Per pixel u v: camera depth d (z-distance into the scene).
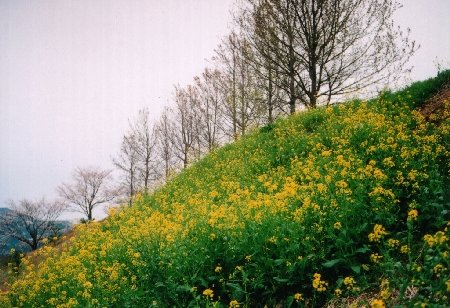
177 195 12.55
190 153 20.08
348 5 14.23
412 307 3.70
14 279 10.04
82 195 45.84
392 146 7.88
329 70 15.19
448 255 3.84
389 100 11.95
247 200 7.90
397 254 5.01
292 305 4.79
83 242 11.21
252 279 4.99
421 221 5.46
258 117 20.02
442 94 10.84
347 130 10.12
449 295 3.72
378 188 5.75
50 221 46.22
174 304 5.25
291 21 15.03
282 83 16.23
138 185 32.88
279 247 5.28
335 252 5.17
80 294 6.84
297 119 13.67
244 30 16.11
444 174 6.73
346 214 5.56
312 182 7.25
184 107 28.23
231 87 21.69
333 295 4.62
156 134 32.69
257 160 11.65
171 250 6.05
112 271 7.00
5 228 45.28
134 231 8.89
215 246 5.73
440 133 8.30
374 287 4.59
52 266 9.91
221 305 4.93
